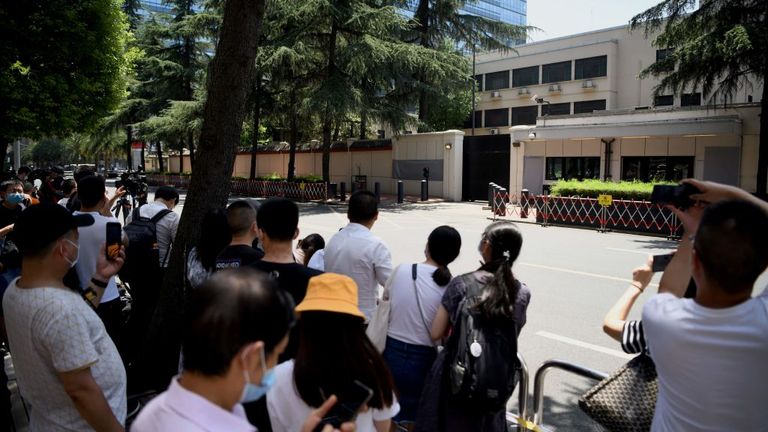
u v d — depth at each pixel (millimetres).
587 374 3502
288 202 3133
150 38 40531
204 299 1346
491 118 46312
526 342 6441
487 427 2939
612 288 9141
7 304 2373
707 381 1749
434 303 3402
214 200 4617
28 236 2316
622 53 39500
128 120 41188
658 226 16000
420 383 3396
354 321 1971
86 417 2307
